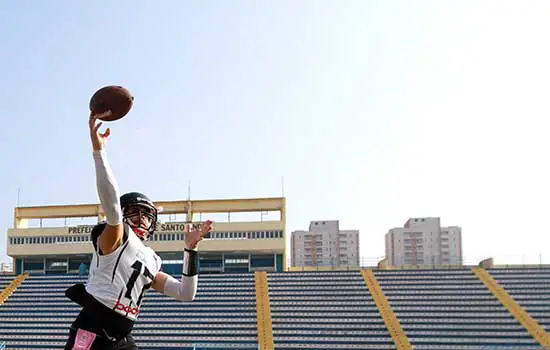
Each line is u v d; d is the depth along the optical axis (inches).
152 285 227.5
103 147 190.9
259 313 1904.5
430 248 4207.7
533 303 1895.9
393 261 4116.6
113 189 188.4
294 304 1951.3
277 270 2230.6
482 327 1766.7
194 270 229.1
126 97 194.4
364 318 1847.9
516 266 2198.6
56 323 1893.5
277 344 1720.0
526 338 1701.5
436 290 2010.3
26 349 1731.1
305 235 4377.5
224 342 1738.4
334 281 2103.8
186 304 1968.5
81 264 2235.5
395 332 1760.6
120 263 200.7
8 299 2055.9
